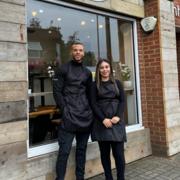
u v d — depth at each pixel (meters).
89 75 3.82
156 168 4.71
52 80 4.20
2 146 3.31
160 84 5.27
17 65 3.47
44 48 4.16
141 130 5.27
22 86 3.51
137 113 5.38
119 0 4.98
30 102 3.90
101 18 4.96
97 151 4.49
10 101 3.39
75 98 3.66
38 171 3.72
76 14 4.59
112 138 3.56
